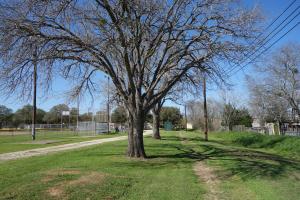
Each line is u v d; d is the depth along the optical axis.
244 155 21.77
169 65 18.81
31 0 13.54
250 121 89.62
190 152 23.17
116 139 40.66
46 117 115.62
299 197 10.44
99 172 12.95
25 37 14.37
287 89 48.59
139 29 16.36
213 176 13.71
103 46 15.94
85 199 9.09
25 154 21.12
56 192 9.55
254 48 17.77
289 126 57.84
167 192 10.37
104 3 14.85
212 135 66.12
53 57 15.58
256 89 52.34
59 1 13.77
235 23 17.03
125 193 9.97
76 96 18.69
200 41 17.70
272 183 12.47
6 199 8.73
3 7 13.86
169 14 17.08
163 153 21.92
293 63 47.97
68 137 48.03
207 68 18.36
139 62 18.44
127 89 19.08
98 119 89.25
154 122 41.31
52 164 15.36
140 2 15.16
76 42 16.02
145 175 13.03
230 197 10.23
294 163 19.38
